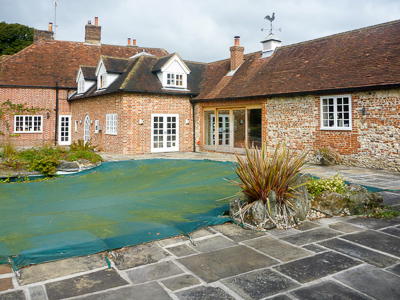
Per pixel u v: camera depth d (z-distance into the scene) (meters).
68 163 12.07
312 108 12.62
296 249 4.34
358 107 11.25
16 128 21.73
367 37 13.04
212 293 3.21
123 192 8.58
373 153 10.90
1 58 24.33
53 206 6.87
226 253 4.21
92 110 19.56
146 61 18.36
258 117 14.84
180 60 17.55
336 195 5.91
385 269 3.72
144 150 16.53
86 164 12.27
